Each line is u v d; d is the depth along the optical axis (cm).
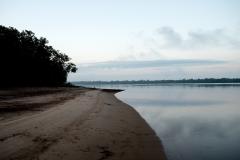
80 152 849
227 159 952
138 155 897
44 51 7606
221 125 1778
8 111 1639
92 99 3027
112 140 1054
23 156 762
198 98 4675
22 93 3738
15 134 998
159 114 2330
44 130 1093
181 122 1877
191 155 981
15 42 5666
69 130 1134
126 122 1564
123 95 5788
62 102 2367
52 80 8462
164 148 1038
